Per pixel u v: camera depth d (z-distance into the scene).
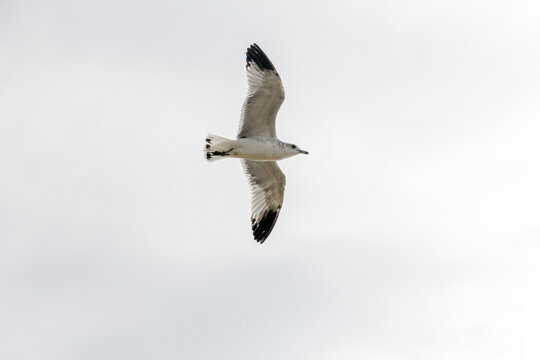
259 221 20.94
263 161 20.19
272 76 18.70
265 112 19.19
